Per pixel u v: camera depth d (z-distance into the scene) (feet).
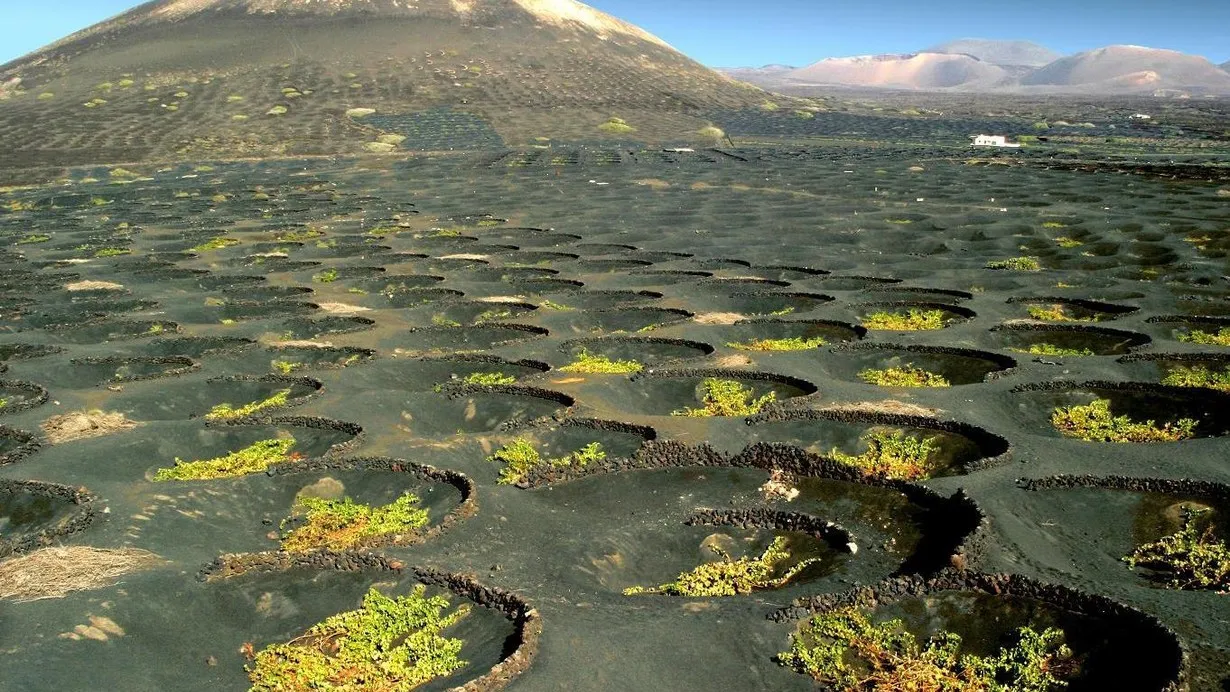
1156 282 82.69
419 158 213.66
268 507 42.55
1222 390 50.78
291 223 128.98
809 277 88.43
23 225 129.18
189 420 51.57
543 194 155.22
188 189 167.94
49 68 318.65
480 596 33.35
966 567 33.76
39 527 40.32
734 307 77.82
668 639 30.42
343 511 41.16
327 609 33.83
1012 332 66.64
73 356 65.31
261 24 352.49
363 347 66.23
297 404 53.67
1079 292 79.30
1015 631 31.04
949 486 40.73
